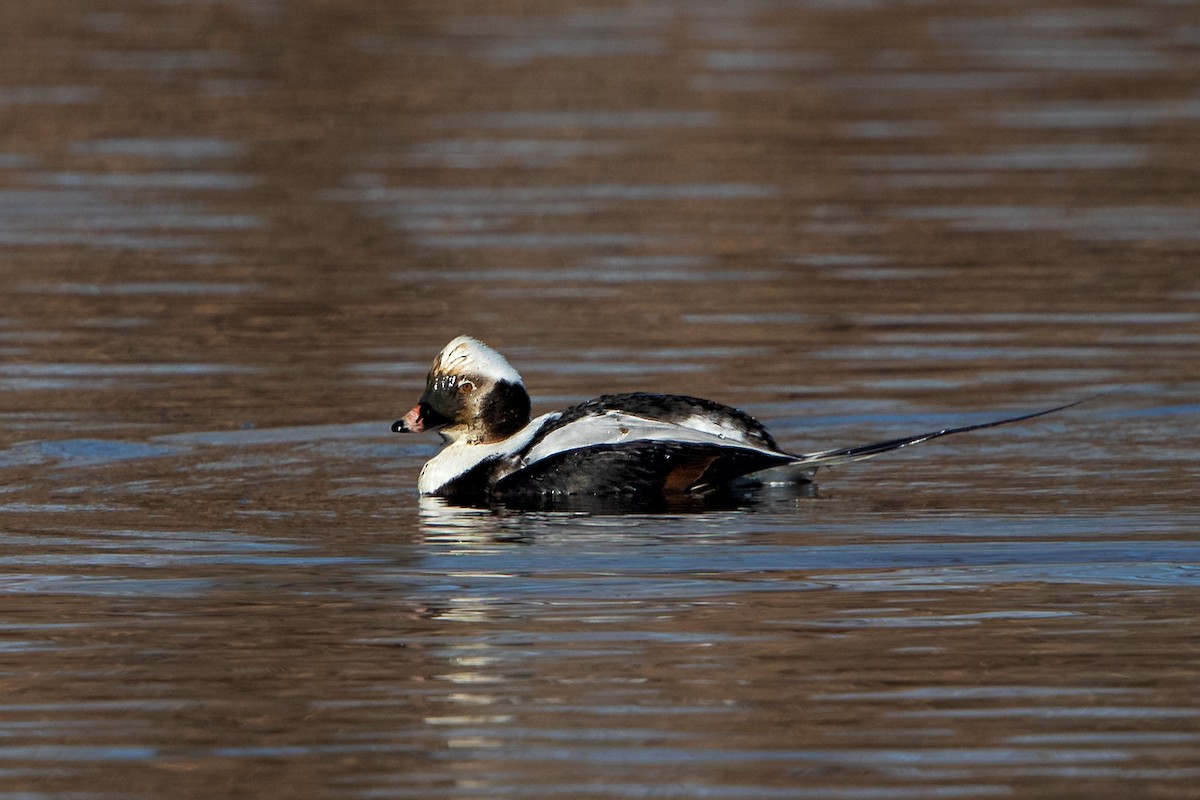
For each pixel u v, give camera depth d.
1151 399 19.80
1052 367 21.19
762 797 10.20
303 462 17.91
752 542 14.98
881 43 45.50
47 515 15.99
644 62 42.69
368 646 12.61
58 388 20.61
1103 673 11.91
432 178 32.44
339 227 29.12
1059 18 49.25
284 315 23.98
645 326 23.27
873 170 33.12
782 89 39.91
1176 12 49.81
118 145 34.75
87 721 11.36
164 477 17.30
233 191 31.55
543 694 11.68
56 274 26.25
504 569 14.35
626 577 14.05
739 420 16.72
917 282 25.61
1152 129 36.38
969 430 17.22
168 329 23.27
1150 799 10.11
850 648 12.41
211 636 12.85
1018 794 10.20
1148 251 27.31
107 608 13.48
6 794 10.34
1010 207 30.31
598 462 16.33
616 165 33.44
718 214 29.97
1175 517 15.48
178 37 45.12
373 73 41.19
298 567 14.45
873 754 10.72
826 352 21.97
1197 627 12.75
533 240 28.28
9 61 41.84
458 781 10.42
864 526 15.37
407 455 18.23
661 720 11.25
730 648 12.47
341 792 10.30
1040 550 14.62
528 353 22.00
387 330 23.19
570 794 10.23
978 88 40.22
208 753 10.86
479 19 47.97
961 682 11.80
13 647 12.66
